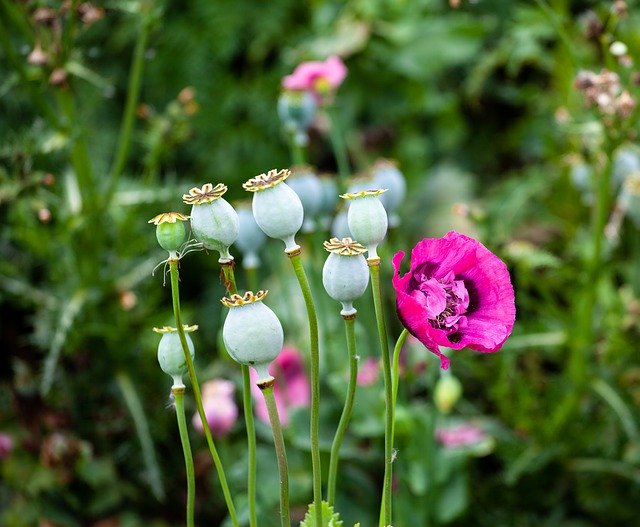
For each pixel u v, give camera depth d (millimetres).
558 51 2252
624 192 1823
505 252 1735
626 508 1810
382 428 1615
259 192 964
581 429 1821
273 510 1642
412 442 1616
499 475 1838
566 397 1814
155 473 1800
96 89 2447
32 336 1929
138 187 1996
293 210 965
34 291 1957
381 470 1681
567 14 2270
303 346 1798
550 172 2410
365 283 988
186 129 1914
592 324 1823
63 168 2150
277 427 988
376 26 2656
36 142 1874
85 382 1960
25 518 1857
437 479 1646
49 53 1696
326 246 984
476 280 1016
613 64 1633
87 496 1907
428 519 1629
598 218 1671
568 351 1943
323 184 1618
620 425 1818
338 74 1744
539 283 1787
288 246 974
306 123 1766
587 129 1650
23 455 1920
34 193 1696
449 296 1011
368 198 979
